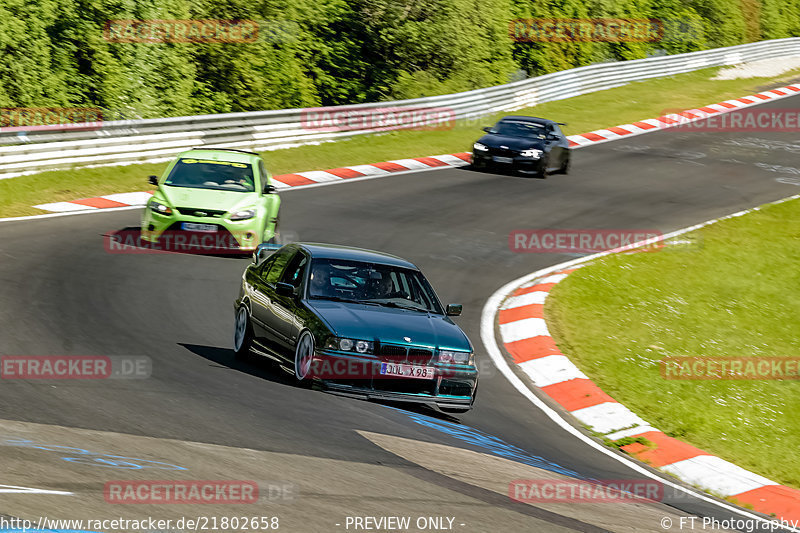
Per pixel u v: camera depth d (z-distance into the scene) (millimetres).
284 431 29594
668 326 56688
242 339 40062
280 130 101188
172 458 25078
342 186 88812
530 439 36031
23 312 42156
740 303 63094
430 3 147250
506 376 45125
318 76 140250
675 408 43969
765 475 38250
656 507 30047
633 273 67562
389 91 143500
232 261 59469
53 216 66875
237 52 126250
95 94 108125
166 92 115625
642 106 156750
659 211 91188
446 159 107250
